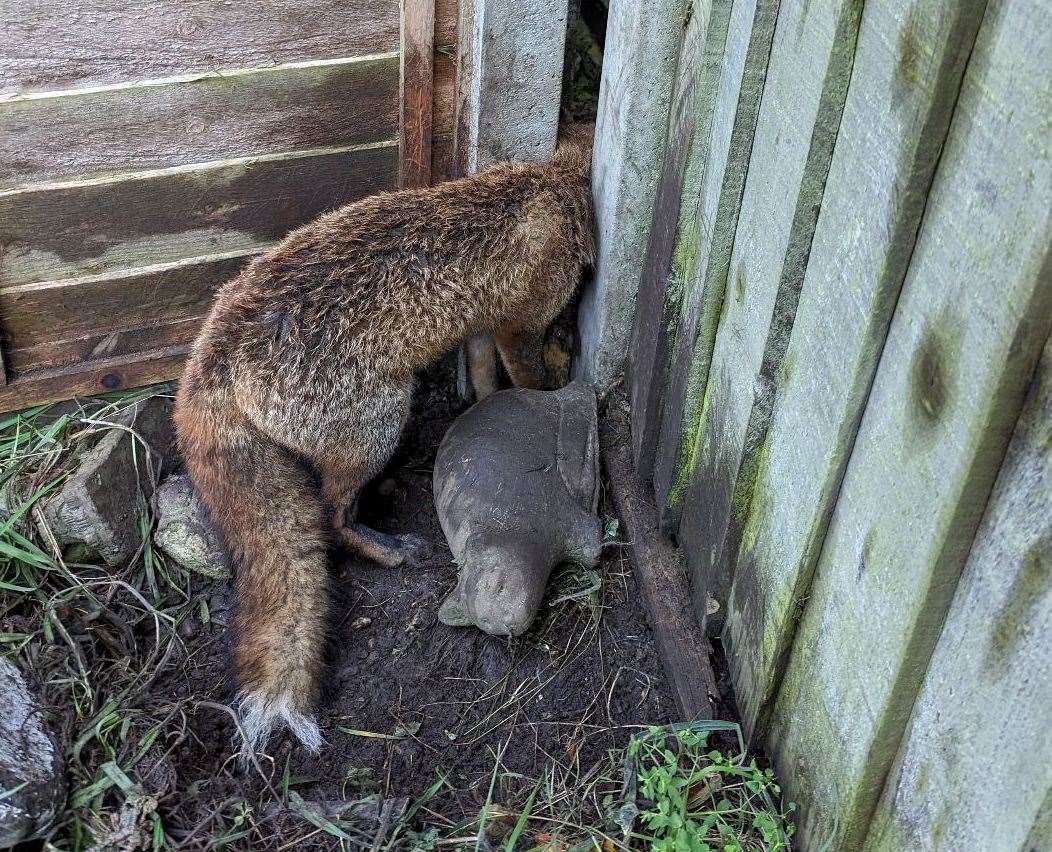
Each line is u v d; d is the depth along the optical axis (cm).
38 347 153
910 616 93
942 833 93
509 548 134
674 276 134
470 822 123
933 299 90
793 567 111
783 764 118
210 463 143
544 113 157
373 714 134
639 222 147
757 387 116
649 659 135
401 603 144
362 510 156
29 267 148
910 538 93
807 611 111
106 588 144
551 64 153
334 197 159
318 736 129
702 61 123
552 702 133
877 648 98
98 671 135
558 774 127
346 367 143
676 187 132
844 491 103
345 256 145
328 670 137
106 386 158
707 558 131
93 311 154
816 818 110
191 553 146
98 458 147
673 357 138
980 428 84
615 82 142
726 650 130
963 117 86
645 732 129
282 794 125
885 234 93
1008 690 86
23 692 128
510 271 153
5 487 147
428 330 149
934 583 91
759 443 118
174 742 128
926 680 95
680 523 141
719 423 126
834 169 101
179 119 146
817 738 110
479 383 166
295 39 145
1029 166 77
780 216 110
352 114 153
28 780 117
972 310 85
